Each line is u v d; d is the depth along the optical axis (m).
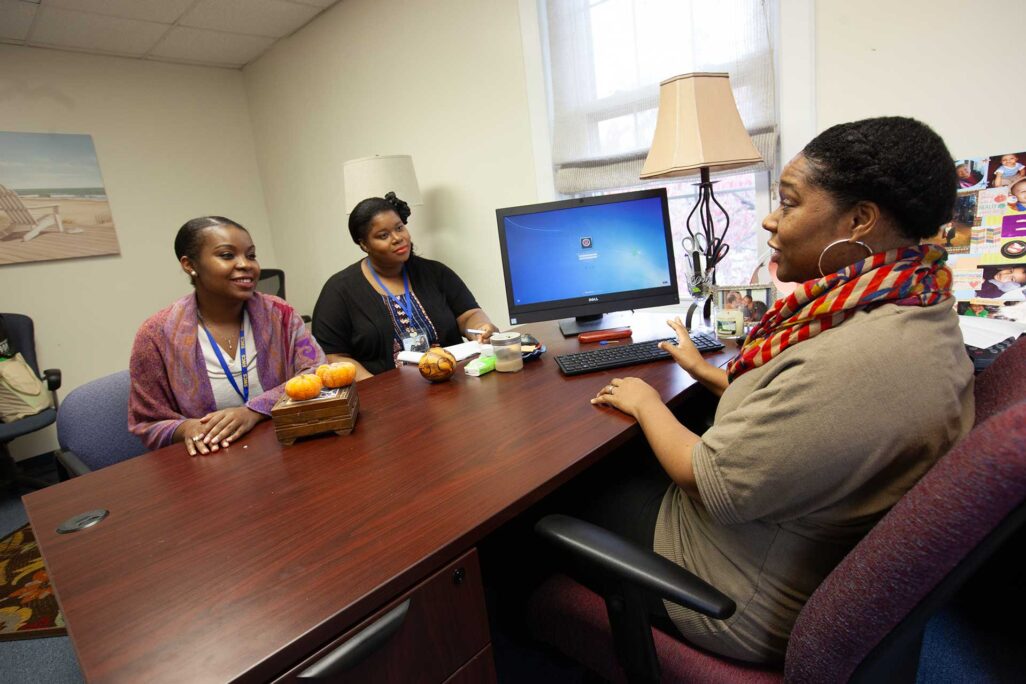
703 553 0.80
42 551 0.75
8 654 1.63
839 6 1.66
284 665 0.54
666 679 0.74
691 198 2.25
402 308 2.13
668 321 1.45
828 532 0.69
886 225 0.68
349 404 1.07
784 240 0.77
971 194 1.48
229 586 0.63
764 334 0.83
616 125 2.30
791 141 1.84
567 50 2.36
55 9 2.76
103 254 3.46
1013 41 1.42
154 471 1.01
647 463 1.26
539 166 2.56
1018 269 1.42
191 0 2.85
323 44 3.35
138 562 0.70
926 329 0.64
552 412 1.07
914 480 0.63
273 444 1.08
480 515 0.72
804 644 0.56
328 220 3.77
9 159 3.09
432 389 1.31
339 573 0.64
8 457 2.83
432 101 2.90
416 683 0.66
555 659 0.95
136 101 3.56
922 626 0.49
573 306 1.68
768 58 1.86
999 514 0.41
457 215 2.99
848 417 0.60
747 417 0.69
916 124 0.67
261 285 3.45
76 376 3.39
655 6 2.09
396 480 0.85
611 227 1.66
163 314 1.33
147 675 0.51
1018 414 0.42
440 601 0.67
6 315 2.75
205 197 3.92
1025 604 1.31
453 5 2.67
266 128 4.00
